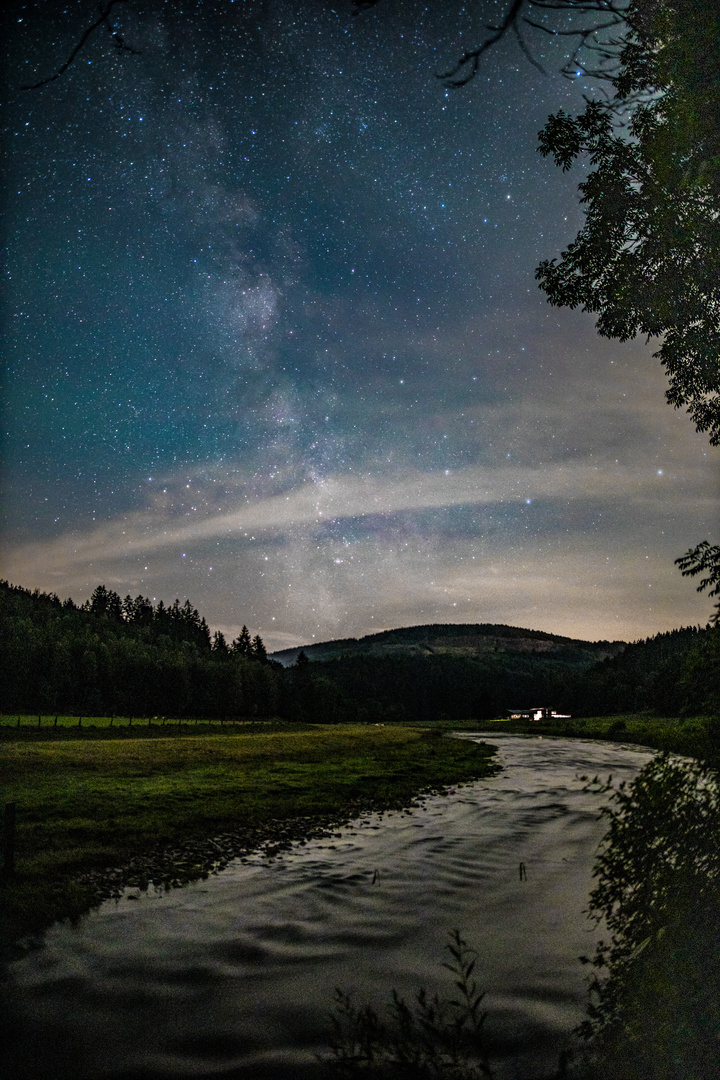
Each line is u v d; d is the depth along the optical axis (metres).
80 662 131.00
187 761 41.00
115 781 30.55
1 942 11.23
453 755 53.84
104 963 10.35
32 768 33.75
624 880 5.45
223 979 9.70
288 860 17.58
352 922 12.24
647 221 6.13
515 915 12.29
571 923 11.66
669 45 5.09
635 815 5.55
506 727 130.50
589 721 119.12
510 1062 6.68
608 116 6.18
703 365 6.42
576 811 24.89
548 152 6.61
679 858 5.14
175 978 9.77
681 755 5.55
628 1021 4.97
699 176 5.48
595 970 9.43
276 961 10.39
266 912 12.93
